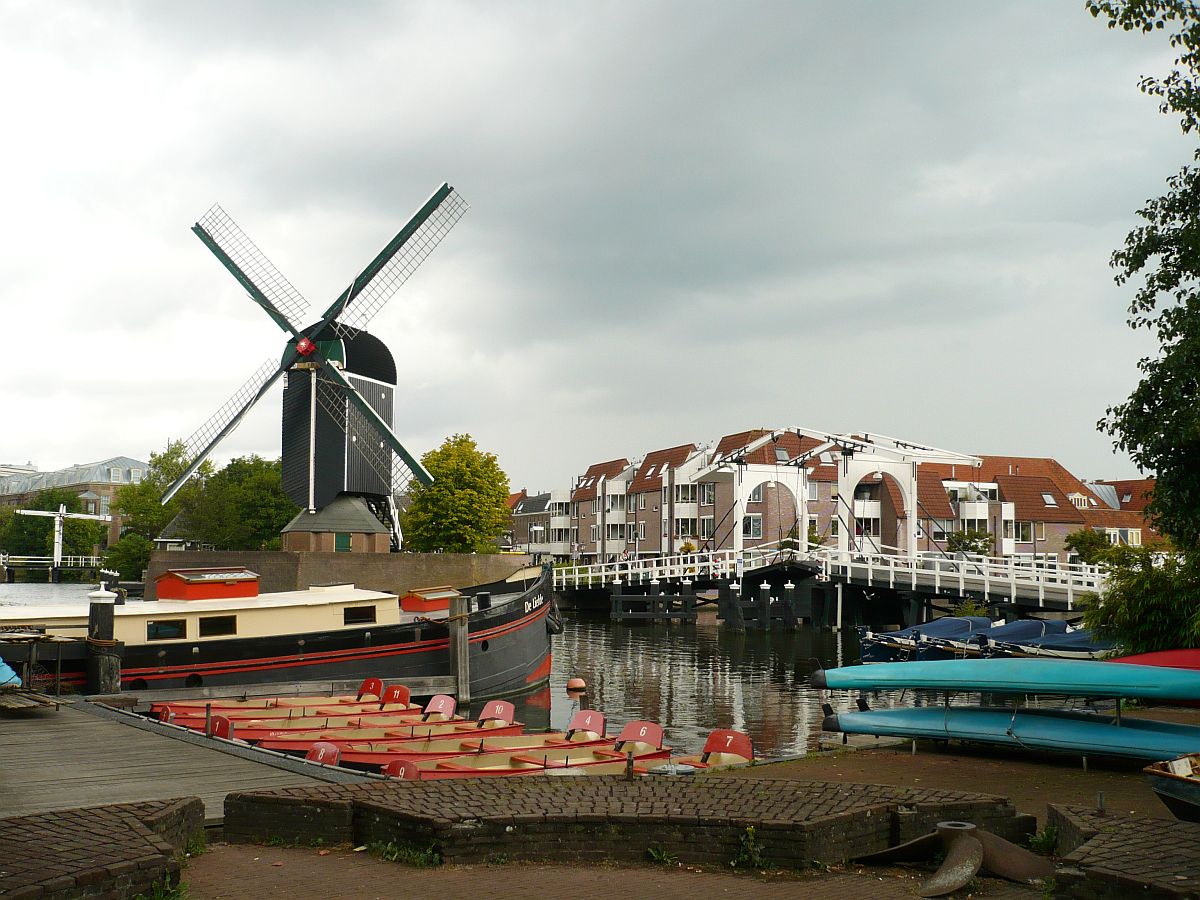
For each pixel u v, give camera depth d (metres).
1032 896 8.76
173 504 89.94
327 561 49.88
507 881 9.19
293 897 8.67
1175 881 7.45
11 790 13.70
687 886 9.07
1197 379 16.67
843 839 9.95
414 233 55.75
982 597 51.91
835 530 87.62
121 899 7.70
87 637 25.86
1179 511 17.52
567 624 71.56
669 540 91.62
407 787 11.63
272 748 21.55
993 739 18.64
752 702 35.03
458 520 68.00
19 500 181.62
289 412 54.72
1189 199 17.41
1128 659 19.84
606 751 19.38
